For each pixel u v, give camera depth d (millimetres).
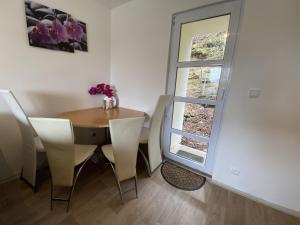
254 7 1376
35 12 1731
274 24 1313
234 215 1449
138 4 2230
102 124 1682
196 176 2012
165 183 1851
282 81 1352
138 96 2500
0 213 1368
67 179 1419
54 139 1267
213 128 1905
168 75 2148
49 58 1949
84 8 2213
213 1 1634
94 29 2408
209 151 1984
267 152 1519
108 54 2723
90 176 1907
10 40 1606
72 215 1374
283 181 1489
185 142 2246
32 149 1533
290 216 1469
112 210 1442
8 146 1740
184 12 1868
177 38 1974
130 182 1843
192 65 1929
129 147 1486
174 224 1332
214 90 1837
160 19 2043
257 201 1638
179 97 2115
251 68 1470
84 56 2348
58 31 1968
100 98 2734
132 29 2371
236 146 1674
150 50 2221
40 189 1659
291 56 1287
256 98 1485
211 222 1365
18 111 1425
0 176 1717
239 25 1550
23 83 1771
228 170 1770
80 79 2363
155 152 2031
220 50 1730
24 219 1320
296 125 1357
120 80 2705
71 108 2322
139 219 1365
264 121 1484
